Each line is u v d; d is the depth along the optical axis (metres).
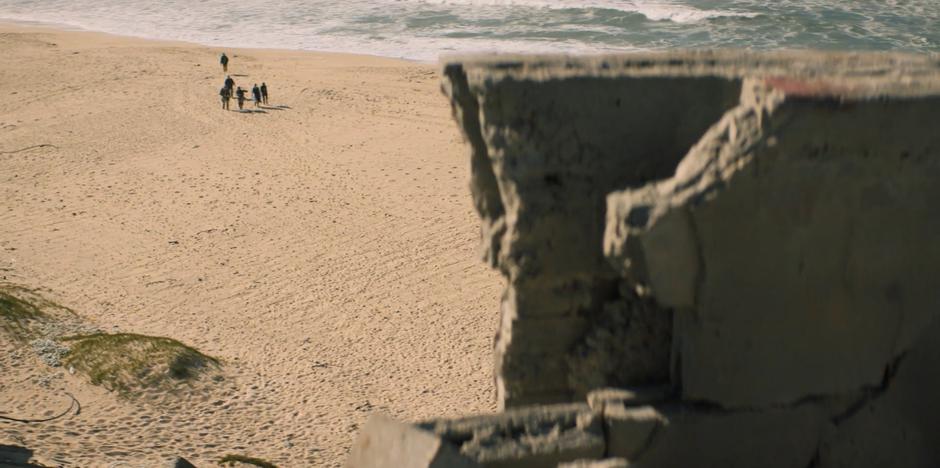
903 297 6.34
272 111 35.06
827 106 5.79
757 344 6.18
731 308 6.07
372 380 16.45
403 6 56.59
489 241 6.98
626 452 6.25
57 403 14.16
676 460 6.28
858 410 6.45
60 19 57.22
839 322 6.28
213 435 13.88
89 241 22.81
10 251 21.84
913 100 5.94
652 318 6.75
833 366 6.36
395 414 15.05
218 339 17.83
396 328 18.72
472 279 21.16
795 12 50.34
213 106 35.59
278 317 19.09
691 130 6.57
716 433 6.27
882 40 44.25
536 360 7.02
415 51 46.00
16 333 16.41
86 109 34.62
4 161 28.67
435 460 5.30
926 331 6.46
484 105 6.49
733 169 5.79
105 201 25.66
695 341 6.16
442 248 22.86
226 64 40.88
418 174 28.14
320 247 22.83
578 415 6.34
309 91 37.78
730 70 6.62
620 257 5.95
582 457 6.19
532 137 6.50
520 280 6.74
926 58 7.14
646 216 5.80
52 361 15.48
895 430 6.54
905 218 6.18
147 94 36.97
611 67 6.72
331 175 28.08
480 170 6.98
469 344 18.05
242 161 29.36
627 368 6.79
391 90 37.88
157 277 20.84
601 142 6.56
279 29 52.38
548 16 52.19
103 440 13.17
